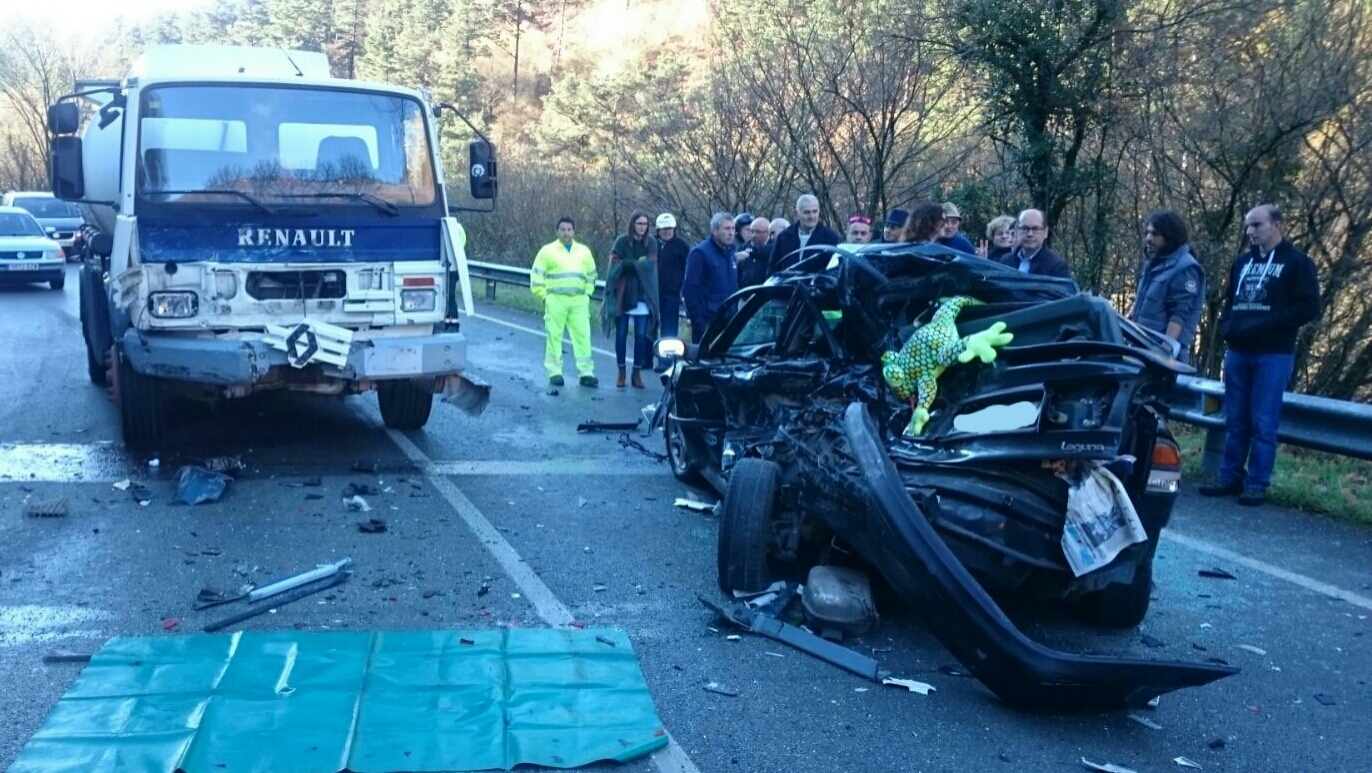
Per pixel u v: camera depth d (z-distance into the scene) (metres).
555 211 25.64
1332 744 4.41
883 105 15.48
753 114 17.30
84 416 9.84
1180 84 12.31
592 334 17.11
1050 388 5.01
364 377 8.11
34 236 23.53
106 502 7.18
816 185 16.44
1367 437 7.71
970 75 14.51
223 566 6.05
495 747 4.09
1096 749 4.32
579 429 9.93
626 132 23.78
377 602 5.58
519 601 5.67
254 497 7.41
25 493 7.30
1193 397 8.84
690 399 7.85
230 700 4.38
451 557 6.33
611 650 5.03
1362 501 7.96
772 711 4.54
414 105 8.50
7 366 12.62
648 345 12.44
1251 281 7.90
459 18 54.22
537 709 4.41
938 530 4.88
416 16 56.81
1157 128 12.44
